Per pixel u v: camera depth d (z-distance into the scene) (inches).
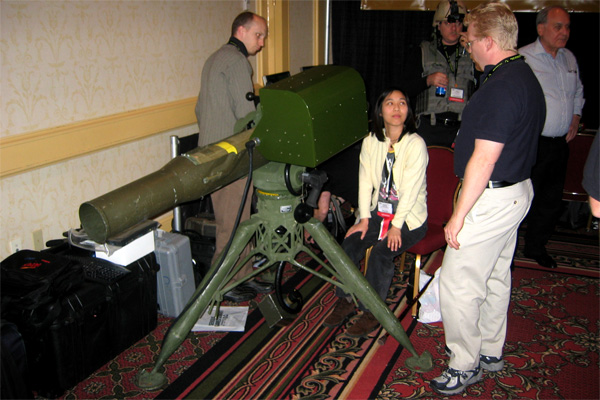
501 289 79.7
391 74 186.5
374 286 92.3
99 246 87.0
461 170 71.7
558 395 78.8
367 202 94.0
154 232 100.1
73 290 78.6
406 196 87.4
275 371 84.0
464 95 118.2
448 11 113.8
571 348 90.7
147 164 117.8
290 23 169.8
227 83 99.3
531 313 102.0
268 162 81.0
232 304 104.3
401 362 86.7
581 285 113.2
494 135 64.2
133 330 89.7
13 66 85.0
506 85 64.3
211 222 112.3
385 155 90.7
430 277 102.9
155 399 77.4
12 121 86.4
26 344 73.4
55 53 91.7
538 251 123.1
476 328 76.2
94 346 81.9
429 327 96.8
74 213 101.0
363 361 86.9
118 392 79.0
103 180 106.6
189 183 70.4
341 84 73.8
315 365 85.7
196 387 80.2
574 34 154.6
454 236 69.7
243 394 78.6
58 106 94.0
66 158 95.6
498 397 78.4
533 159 70.8
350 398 77.9
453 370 78.2
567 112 112.0
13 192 88.8
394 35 180.5
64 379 77.2
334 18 187.0
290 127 68.9
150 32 112.2
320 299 107.1
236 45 104.4
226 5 136.8
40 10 87.7
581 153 135.6
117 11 102.9
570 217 145.9
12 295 71.4
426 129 121.9
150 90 115.1
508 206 69.7
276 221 81.8
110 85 104.3
